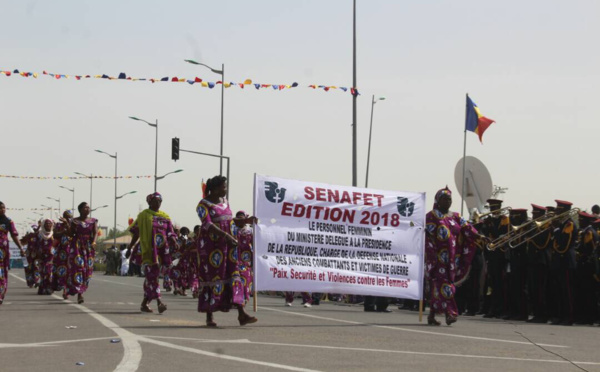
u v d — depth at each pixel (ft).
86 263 60.34
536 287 53.78
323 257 45.55
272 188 44.62
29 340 32.17
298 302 79.46
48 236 74.74
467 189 68.23
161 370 24.44
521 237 55.42
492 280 57.93
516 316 55.83
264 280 44.04
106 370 24.17
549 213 54.39
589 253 52.11
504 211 57.31
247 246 61.41
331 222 45.80
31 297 69.36
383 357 28.86
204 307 39.81
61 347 29.78
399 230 47.55
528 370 26.27
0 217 57.52
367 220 46.73
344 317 51.67
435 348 32.42
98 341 31.86
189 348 30.12
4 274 57.72
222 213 39.83
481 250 60.59
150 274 50.31
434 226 45.75
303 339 34.86
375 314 56.80
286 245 44.68
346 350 30.81
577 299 52.29
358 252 46.47
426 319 52.01
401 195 47.75
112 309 52.90
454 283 46.50
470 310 61.41
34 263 86.17
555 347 34.30
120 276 173.58
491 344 34.65
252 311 57.00
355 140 102.32
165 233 50.65
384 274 46.93
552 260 52.44
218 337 34.76
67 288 60.54
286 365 26.05
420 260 47.78
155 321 43.04
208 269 39.75
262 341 33.42
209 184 40.04
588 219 53.01
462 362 27.96
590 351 33.12
